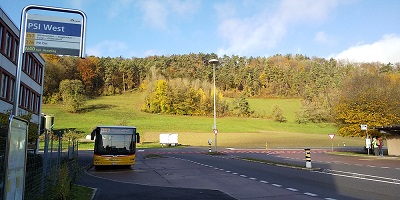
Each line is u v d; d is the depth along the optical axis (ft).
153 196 35.01
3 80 97.91
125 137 67.92
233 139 218.18
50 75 361.51
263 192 37.50
